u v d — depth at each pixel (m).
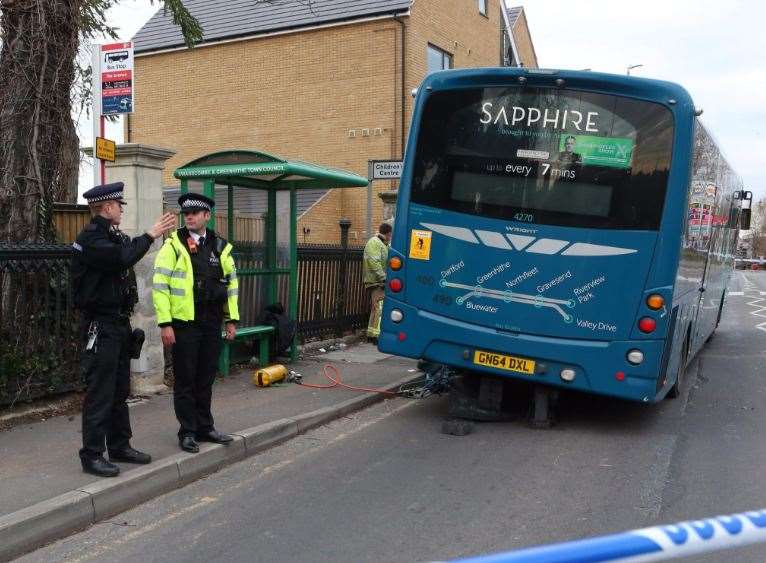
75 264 4.79
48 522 4.21
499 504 4.86
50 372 6.61
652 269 6.24
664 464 5.82
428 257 6.86
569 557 1.98
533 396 7.32
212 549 4.12
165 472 5.11
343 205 18.20
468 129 6.73
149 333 7.42
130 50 6.50
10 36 7.30
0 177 7.29
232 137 19.75
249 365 9.24
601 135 6.37
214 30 19.84
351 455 6.04
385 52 17.45
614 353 6.35
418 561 3.95
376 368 9.53
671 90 6.23
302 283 10.63
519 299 6.58
